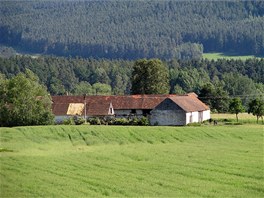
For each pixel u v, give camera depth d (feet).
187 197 225.97
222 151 398.62
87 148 451.12
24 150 431.02
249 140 492.54
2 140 503.20
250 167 308.40
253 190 239.30
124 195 232.32
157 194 233.55
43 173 295.89
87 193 237.04
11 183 263.08
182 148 428.15
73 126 596.29
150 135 538.88
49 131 560.20
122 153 392.88
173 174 288.10
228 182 259.80
